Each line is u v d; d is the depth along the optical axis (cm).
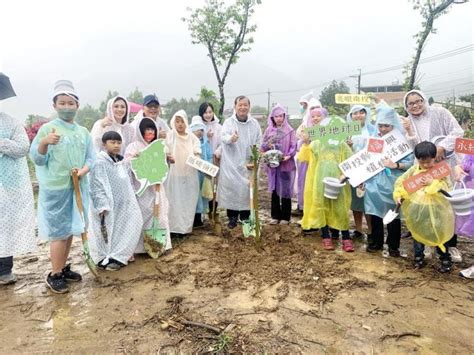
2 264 393
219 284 387
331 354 275
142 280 403
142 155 457
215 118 640
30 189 396
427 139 444
